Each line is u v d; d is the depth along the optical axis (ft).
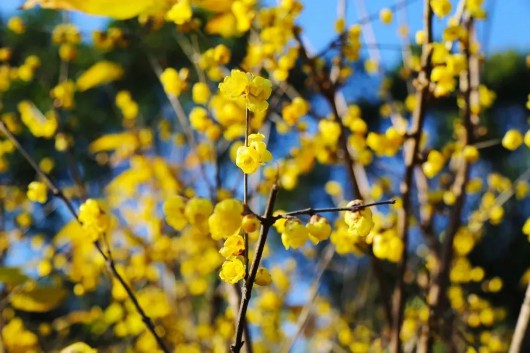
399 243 7.56
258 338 16.14
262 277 4.23
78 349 6.21
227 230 3.67
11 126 13.91
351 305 17.16
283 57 8.63
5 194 15.93
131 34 10.09
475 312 13.37
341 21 9.15
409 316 12.23
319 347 15.89
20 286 8.26
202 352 13.00
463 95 8.66
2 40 30.42
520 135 7.76
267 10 8.61
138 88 30.86
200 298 18.86
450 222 9.07
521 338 7.72
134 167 13.50
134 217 15.52
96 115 30.48
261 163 4.06
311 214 4.07
